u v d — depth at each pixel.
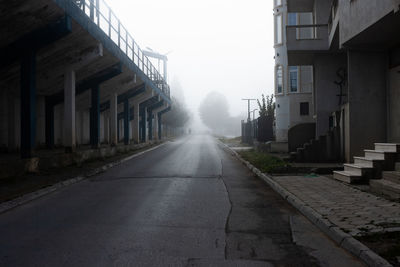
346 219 5.56
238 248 4.52
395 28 10.23
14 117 17.66
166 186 9.66
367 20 10.12
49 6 10.72
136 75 24.03
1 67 11.79
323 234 5.19
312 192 8.09
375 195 7.67
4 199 7.46
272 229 5.45
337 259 4.14
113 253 4.30
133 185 9.88
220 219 6.05
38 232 5.25
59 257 4.16
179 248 4.50
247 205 7.24
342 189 8.44
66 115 14.69
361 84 12.25
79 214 6.42
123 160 18.05
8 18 10.33
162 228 5.46
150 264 3.93
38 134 20.28
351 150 12.26
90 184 10.22
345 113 13.26
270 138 24.28
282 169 12.06
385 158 9.11
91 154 16.20
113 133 23.56
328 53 17.14
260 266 3.89
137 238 4.92
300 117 27.83
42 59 13.77
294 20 28.72
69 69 14.73
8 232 5.26
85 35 13.73
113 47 17.34
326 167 12.05
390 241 4.43
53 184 9.51
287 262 4.03
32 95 11.62
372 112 12.27
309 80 27.78
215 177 11.56
